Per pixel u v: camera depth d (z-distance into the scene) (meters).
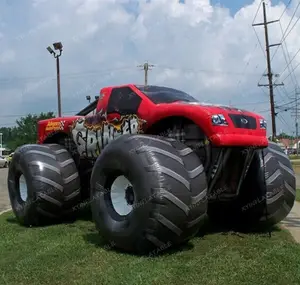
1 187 15.63
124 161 4.71
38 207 6.54
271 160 5.71
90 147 6.53
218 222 6.34
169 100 5.62
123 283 3.86
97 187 5.13
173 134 5.41
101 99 6.27
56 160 6.74
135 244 4.63
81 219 7.18
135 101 5.71
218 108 5.07
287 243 5.14
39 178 6.53
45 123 7.78
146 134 5.36
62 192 6.65
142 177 4.50
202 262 4.40
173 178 4.45
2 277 4.13
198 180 4.62
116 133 5.95
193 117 4.98
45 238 5.72
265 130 5.40
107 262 4.49
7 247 5.25
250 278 3.94
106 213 5.00
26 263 4.52
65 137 7.41
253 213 5.74
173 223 4.43
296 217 7.42
